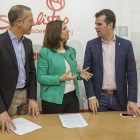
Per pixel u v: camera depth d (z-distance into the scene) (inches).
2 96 57.5
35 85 64.2
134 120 52.3
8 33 57.6
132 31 88.3
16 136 41.9
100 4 85.7
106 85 65.1
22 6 57.4
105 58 64.2
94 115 57.0
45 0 83.4
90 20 86.2
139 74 90.4
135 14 87.4
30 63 65.5
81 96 90.7
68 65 64.2
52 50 62.7
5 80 56.7
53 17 84.7
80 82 89.8
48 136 41.6
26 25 57.4
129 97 61.4
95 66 64.2
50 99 60.8
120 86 63.4
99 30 62.4
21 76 61.1
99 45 64.2
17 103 63.9
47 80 58.7
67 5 84.7
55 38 61.9
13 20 56.2
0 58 54.8
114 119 53.1
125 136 41.7
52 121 51.5
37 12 83.5
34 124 48.9
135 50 89.2
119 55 61.7
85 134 42.7
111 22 61.4
